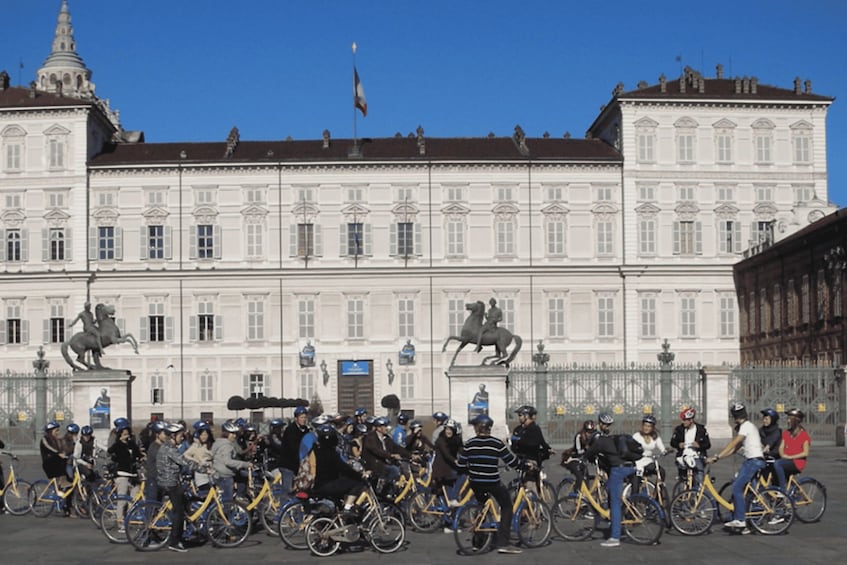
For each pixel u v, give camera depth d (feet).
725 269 334.24
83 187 328.70
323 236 330.54
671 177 333.83
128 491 96.94
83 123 329.93
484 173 332.39
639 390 262.47
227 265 329.93
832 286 266.98
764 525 92.32
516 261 331.98
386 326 328.90
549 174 333.21
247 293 329.11
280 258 329.93
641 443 95.09
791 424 96.02
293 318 328.90
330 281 329.11
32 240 329.72
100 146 346.33
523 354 329.31
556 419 205.36
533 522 87.40
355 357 327.67
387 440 101.96
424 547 88.28
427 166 331.36
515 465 84.99
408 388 328.08
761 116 336.70
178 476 88.58
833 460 171.53
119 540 93.09
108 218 330.13
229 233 330.34
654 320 332.80
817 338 276.21
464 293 330.13
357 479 85.56
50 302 327.47
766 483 93.76
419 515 97.55
